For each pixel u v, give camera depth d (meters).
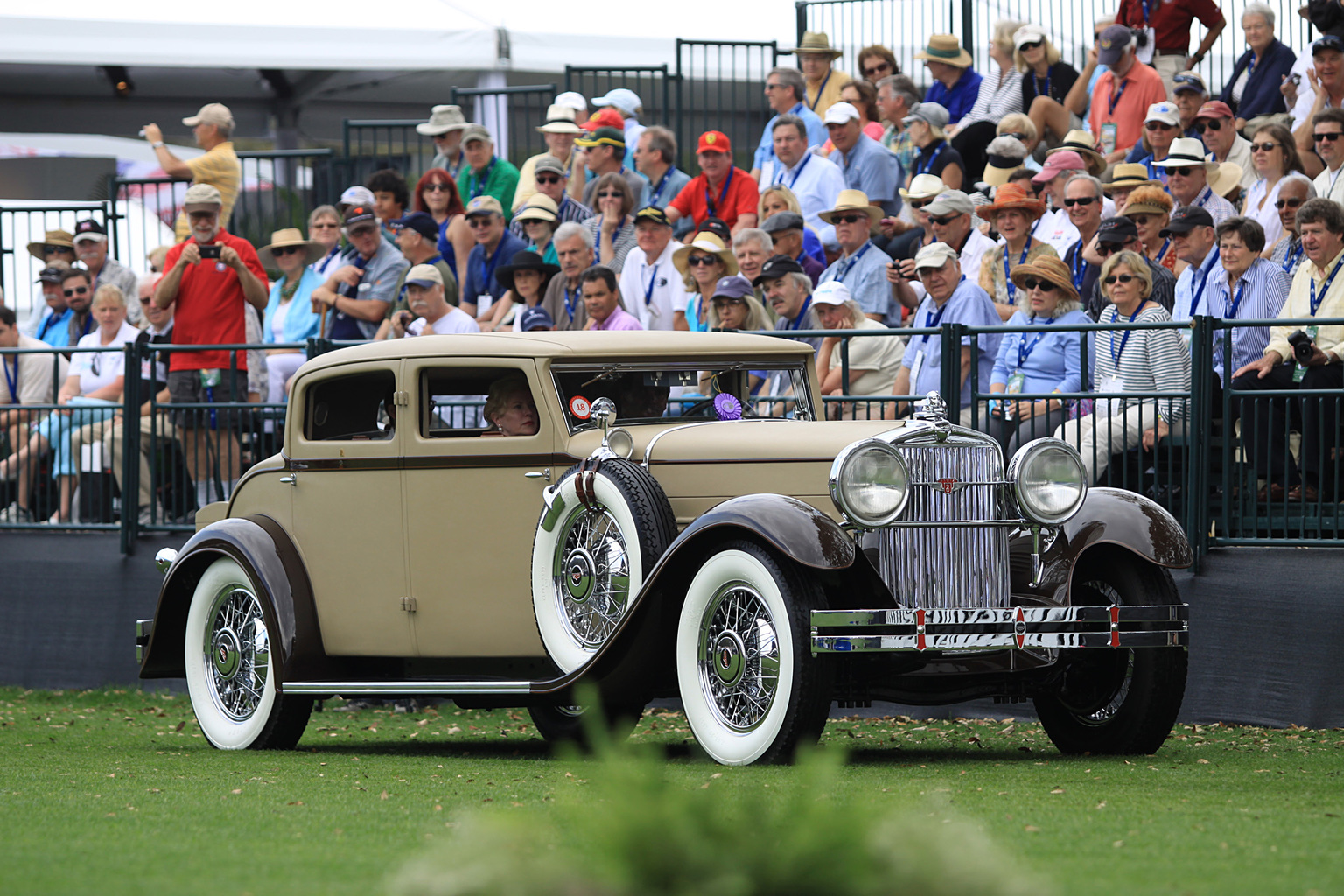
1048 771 22.48
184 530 41.56
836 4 64.75
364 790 20.52
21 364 48.09
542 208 50.38
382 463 27.42
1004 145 48.62
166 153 59.53
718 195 49.81
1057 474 24.55
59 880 13.45
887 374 38.72
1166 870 13.83
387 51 62.31
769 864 9.37
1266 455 31.25
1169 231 37.28
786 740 22.38
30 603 43.53
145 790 20.80
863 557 23.33
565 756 27.25
